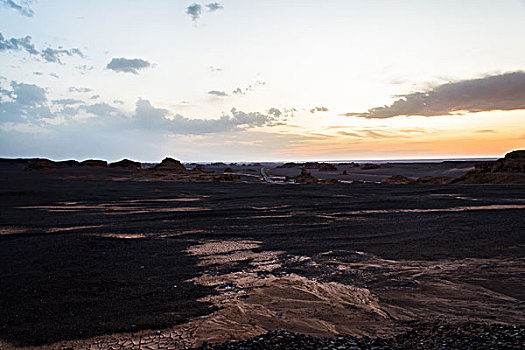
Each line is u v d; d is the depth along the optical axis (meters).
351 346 3.23
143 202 15.98
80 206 14.48
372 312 4.03
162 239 8.14
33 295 4.64
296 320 3.83
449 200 15.54
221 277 5.37
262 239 8.12
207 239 8.13
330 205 14.41
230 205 14.73
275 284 5.02
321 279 5.25
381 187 25.11
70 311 4.13
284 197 18.00
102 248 7.23
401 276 5.32
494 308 4.08
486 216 10.84
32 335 3.55
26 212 12.70
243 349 3.21
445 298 4.42
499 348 3.12
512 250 6.76
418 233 8.51
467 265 5.84
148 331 3.61
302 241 7.88
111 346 3.33
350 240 7.92
